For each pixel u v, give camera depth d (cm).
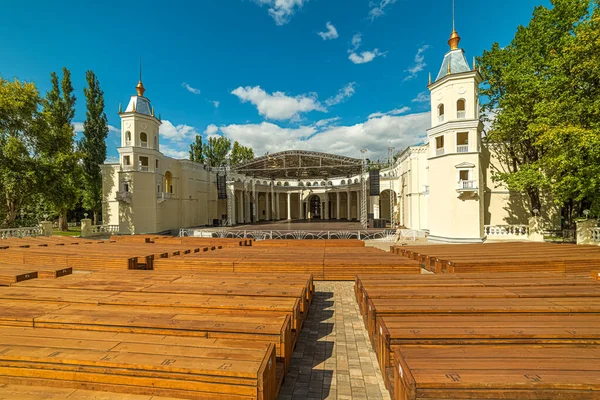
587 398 253
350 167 3903
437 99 2206
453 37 2205
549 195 2297
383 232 2480
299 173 4550
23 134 2281
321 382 446
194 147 5034
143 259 1080
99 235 2611
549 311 466
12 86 2144
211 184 3853
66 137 2492
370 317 538
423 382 259
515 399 255
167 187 3231
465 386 257
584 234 1695
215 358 309
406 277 716
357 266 984
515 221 2408
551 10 1872
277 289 620
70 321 423
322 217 5050
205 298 558
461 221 2064
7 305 523
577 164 1465
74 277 741
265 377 295
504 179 2027
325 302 820
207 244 1616
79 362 305
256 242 1702
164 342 353
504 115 1991
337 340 588
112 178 2867
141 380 297
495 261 928
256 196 4412
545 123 1602
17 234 2197
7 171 2073
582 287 600
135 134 2711
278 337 394
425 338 377
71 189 2494
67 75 2994
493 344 374
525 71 1895
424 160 2753
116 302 536
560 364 291
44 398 274
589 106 1420
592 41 1380
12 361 315
